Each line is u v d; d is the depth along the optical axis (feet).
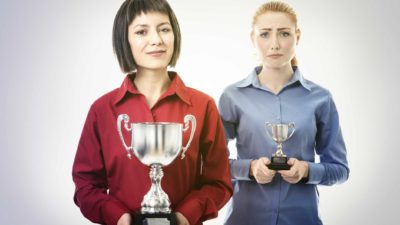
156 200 7.83
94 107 8.69
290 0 16.24
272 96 10.65
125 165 8.39
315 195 10.68
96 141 8.62
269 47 10.40
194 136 8.48
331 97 10.79
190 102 8.63
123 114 8.13
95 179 8.64
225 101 10.78
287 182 10.44
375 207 16.33
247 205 10.52
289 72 10.74
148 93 8.66
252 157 10.54
